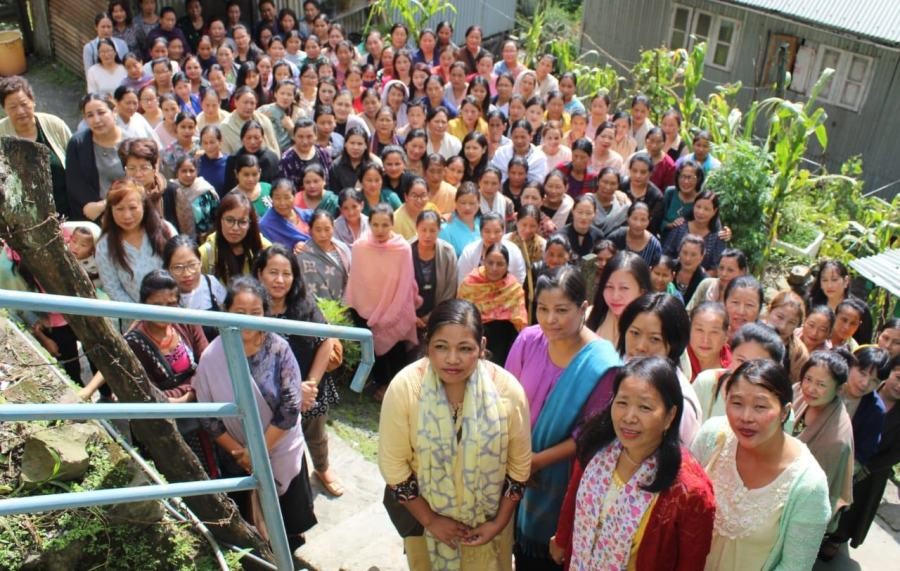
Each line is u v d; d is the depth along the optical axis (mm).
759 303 4180
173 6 10555
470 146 7188
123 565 2688
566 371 2971
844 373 3463
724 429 2689
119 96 6648
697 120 12430
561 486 3062
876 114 11102
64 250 2459
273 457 3354
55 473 2670
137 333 3385
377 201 6363
